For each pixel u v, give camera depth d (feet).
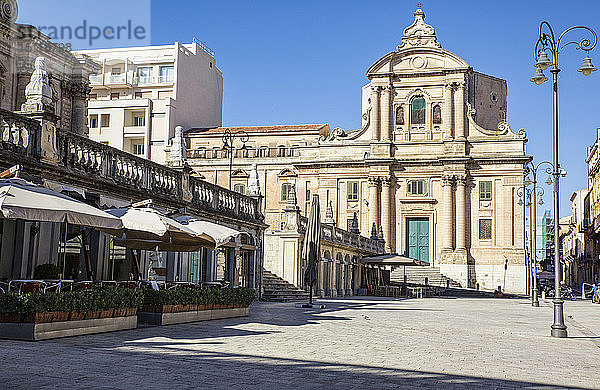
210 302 60.59
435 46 214.07
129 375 28.32
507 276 199.93
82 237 54.29
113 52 250.78
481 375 33.27
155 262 75.56
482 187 206.49
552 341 55.01
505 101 246.68
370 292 163.84
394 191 213.05
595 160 276.62
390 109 216.54
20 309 38.24
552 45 63.57
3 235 51.83
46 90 53.83
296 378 29.78
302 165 220.02
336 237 147.23
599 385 31.55
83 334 42.75
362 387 28.27
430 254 207.62
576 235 366.84
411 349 44.27
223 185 225.56
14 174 44.16
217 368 31.42
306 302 107.04
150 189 70.23
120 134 232.53
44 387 24.88
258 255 106.11
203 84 259.80
